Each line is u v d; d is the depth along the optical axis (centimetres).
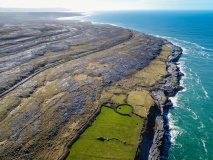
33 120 6656
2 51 12838
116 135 6228
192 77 11012
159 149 6169
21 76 9575
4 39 15588
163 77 10300
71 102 7625
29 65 10788
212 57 14312
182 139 6712
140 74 10512
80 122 6712
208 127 7244
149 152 6028
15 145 5700
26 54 12369
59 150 5647
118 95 8444
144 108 7569
